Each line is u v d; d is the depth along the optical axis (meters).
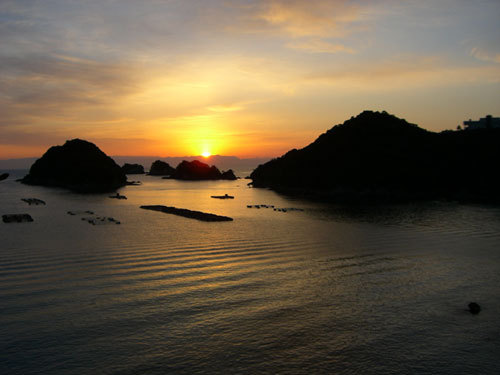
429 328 24.11
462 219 79.81
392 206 109.44
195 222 73.12
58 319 24.73
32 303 27.55
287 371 18.98
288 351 20.97
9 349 20.72
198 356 20.28
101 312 26.02
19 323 24.06
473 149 162.12
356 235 59.12
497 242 53.47
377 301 28.77
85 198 133.12
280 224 71.69
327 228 66.69
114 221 71.56
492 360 20.38
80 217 78.12
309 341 22.16
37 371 18.64
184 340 22.06
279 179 194.50
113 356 20.14
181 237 55.94
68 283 32.47
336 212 94.12
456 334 23.33
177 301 28.36
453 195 134.62
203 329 23.53
